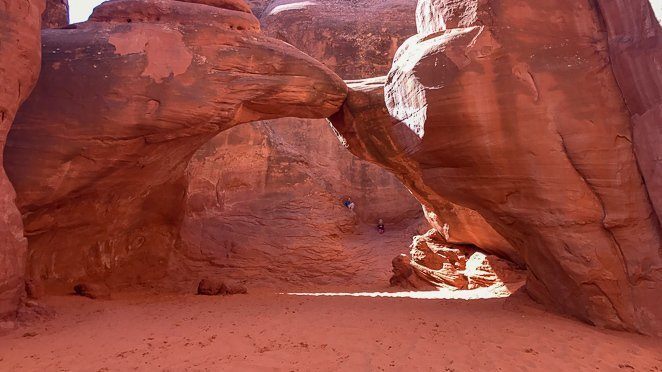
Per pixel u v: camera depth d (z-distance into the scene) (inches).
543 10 300.8
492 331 255.1
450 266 526.9
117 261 466.6
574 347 231.8
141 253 499.8
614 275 274.7
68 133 335.3
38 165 325.7
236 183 701.3
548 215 289.4
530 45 298.0
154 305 344.2
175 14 387.5
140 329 253.0
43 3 314.0
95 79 346.3
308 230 690.8
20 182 319.9
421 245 564.4
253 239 662.5
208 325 261.3
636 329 265.9
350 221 746.2
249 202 703.7
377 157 463.2
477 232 488.4
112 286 457.1
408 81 348.2
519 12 302.8
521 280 434.6
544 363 206.8
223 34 392.5
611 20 282.0
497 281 454.9
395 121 386.9
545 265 312.0
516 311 316.8
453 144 319.9
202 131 388.8
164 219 512.4
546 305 323.9
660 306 261.7
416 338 237.9
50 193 333.7
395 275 593.6
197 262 602.5
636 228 272.2
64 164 334.6
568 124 283.9
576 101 284.8
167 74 363.6
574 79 287.4
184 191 516.1
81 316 294.5
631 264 271.4
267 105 414.0
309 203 725.3
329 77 426.6
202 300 377.7
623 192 274.2
